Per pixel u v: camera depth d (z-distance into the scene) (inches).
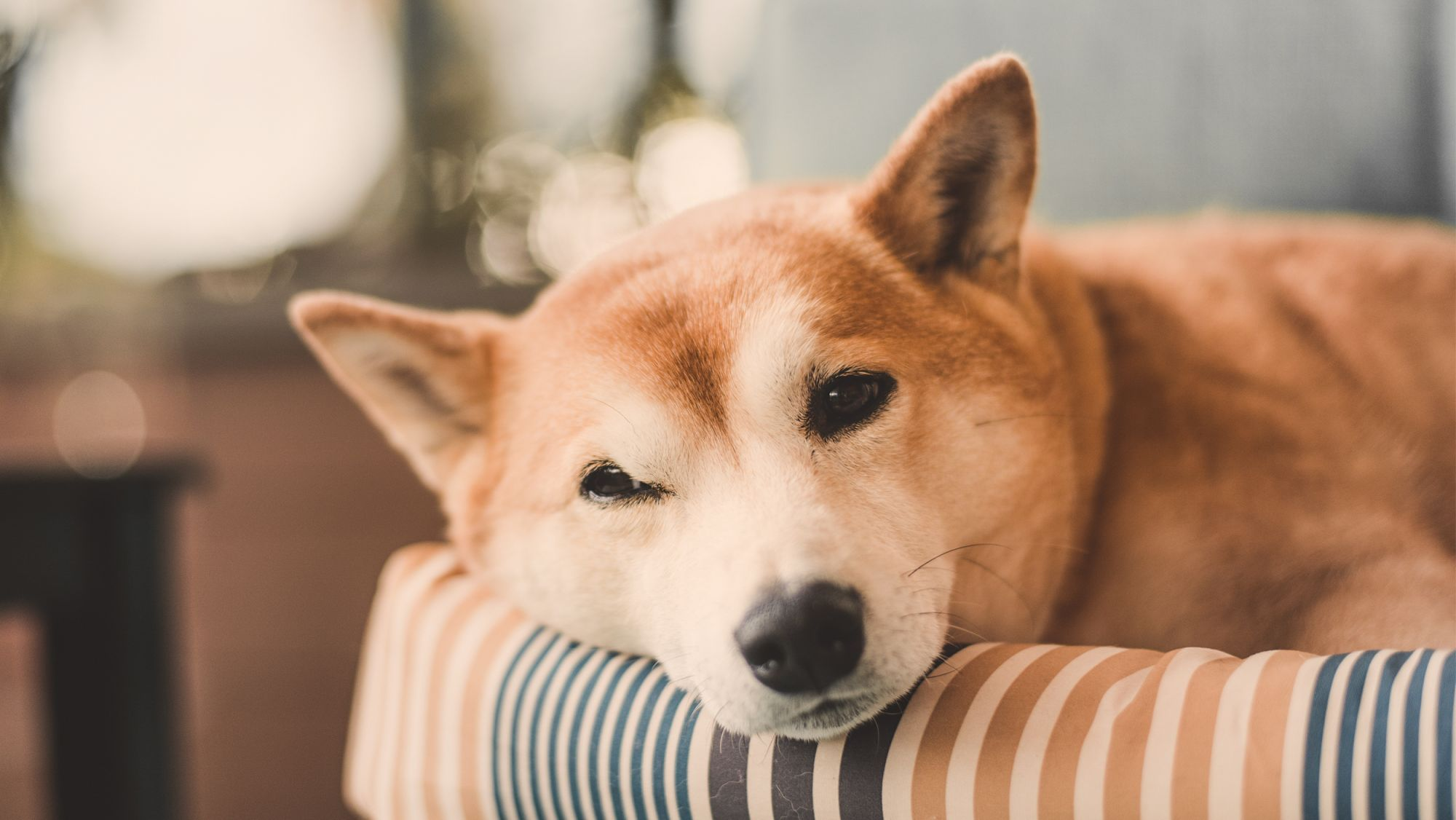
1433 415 53.8
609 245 53.6
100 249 143.3
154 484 59.3
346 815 106.2
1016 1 77.0
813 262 43.2
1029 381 45.0
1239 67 74.4
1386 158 72.8
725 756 33.6
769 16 85.3
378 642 50.4
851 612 34.1
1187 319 54.2
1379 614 41.0
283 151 139.1
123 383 140.4
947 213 46.4
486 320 52.1
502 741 39.1
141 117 137.6
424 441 51.6
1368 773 24.3
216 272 142.0
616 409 41.3
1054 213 76.7
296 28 136.1
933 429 41.6
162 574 60.2
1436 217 72.2
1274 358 52.1
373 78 136.5
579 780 36.3
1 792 104.8
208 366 138.1
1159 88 75.3
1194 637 45.4
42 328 144.5
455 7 132.3
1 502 52.3
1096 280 57.2
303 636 121.5
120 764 57.8
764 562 35.6
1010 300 46.9
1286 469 47.4
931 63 78.3
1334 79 73.4
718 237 45.8
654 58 126.7
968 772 29.1
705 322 41.5
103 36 131.1
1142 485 48.6
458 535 50.0
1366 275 57.7
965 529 42.4
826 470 39.7
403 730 44.1
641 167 127.5
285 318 136.3
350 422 131.3
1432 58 72.1
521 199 133.3
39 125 136.0
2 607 53.3
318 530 125.1
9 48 127.5
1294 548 44.9
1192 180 75.1
